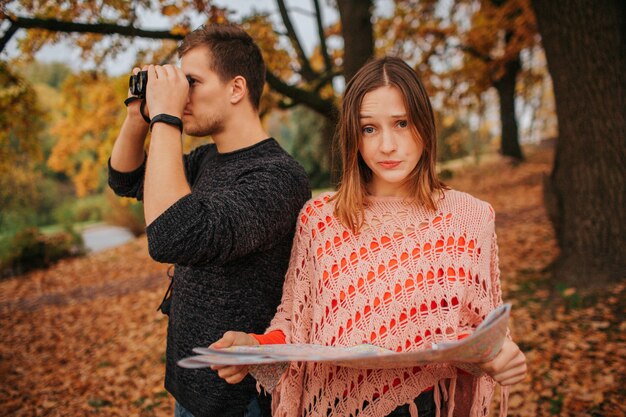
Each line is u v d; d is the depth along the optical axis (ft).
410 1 28.07
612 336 12.00
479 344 3.03
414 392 4.02
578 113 14.39
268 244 4.45
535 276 17.21
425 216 4.19
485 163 58.13
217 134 4.94
